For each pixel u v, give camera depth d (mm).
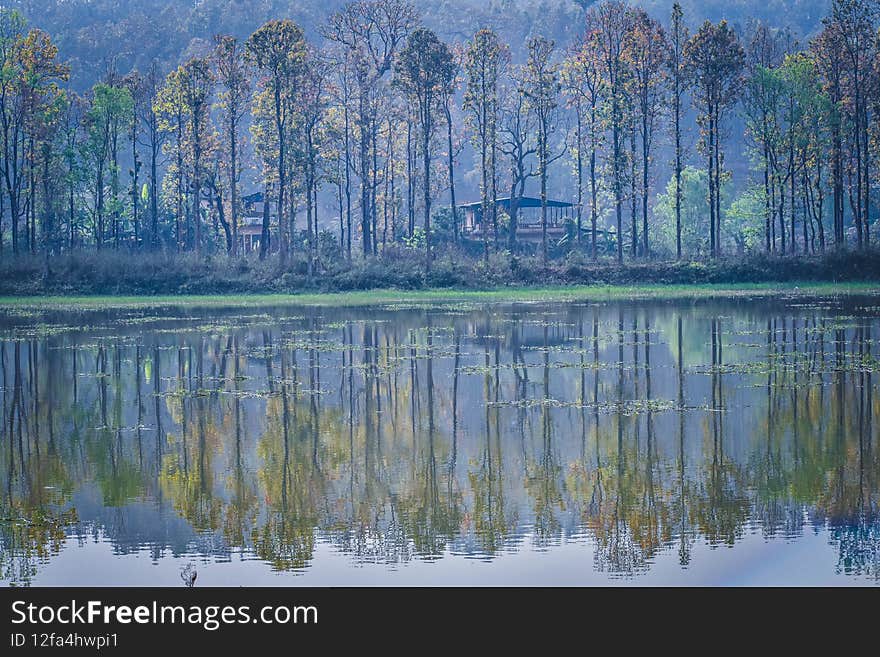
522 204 117125
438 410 34062
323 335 56812
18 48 98500
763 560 19875
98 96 103250
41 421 33156
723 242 142000
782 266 93562
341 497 24250
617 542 20938
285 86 97375
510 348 49469
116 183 105188
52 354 49031
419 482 25406
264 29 97000
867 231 96312
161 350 50281
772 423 30828
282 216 98312
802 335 51844
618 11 101625
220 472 26609
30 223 114875
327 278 93812
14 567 20078
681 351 46594
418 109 103625
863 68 96000
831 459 26594
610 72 100125
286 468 26891
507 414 33156
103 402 36438
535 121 126688
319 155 105375
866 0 95750
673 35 102312
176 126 110875
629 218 162500
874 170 108000
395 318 67250
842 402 33656
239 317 69688
